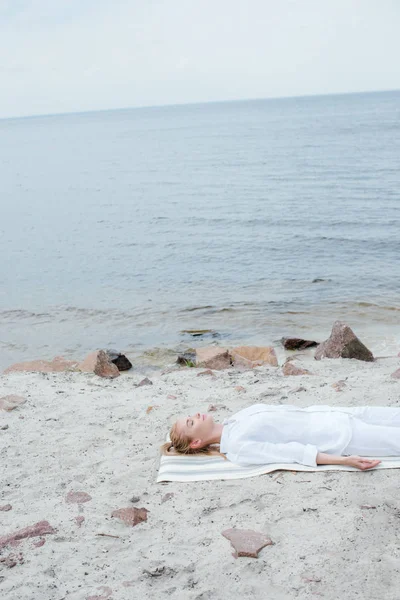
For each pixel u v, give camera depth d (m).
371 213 30.30
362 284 17.12
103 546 3.88
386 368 7.59
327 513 3.97
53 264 22.75
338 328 8.85
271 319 14.16
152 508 4.32
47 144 140.62
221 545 3.74
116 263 22.28
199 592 3.31
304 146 80.88
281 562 3.51
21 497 4.61
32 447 5.54
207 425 5.06
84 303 16.75
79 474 4.95
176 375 7.98
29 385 7.54
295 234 25.97
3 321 15.28
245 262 21.22
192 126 183.00
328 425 4.82
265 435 4.88
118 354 10.47
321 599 3.16
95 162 80.69
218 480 4.62
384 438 4.68
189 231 28.61
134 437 5.64
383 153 64.44
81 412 6.39
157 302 16.39
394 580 3.24
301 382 7.04
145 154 89.00
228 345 12.31
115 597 3.33
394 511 3.92
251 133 122.56
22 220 35.53
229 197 40.41
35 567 3.69
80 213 37.25
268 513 4.07
